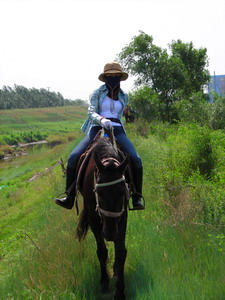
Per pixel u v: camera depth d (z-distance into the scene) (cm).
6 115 11512
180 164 826
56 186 1298
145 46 2602
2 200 1644
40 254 540
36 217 1059
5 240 934
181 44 3011
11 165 3644
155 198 750
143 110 2442
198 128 887
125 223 454
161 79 2617
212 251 478
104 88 521
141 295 419
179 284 421
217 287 405
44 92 18938
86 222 530
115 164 422
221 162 823
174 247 507
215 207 573
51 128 9338
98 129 520
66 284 454
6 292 495
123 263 445
